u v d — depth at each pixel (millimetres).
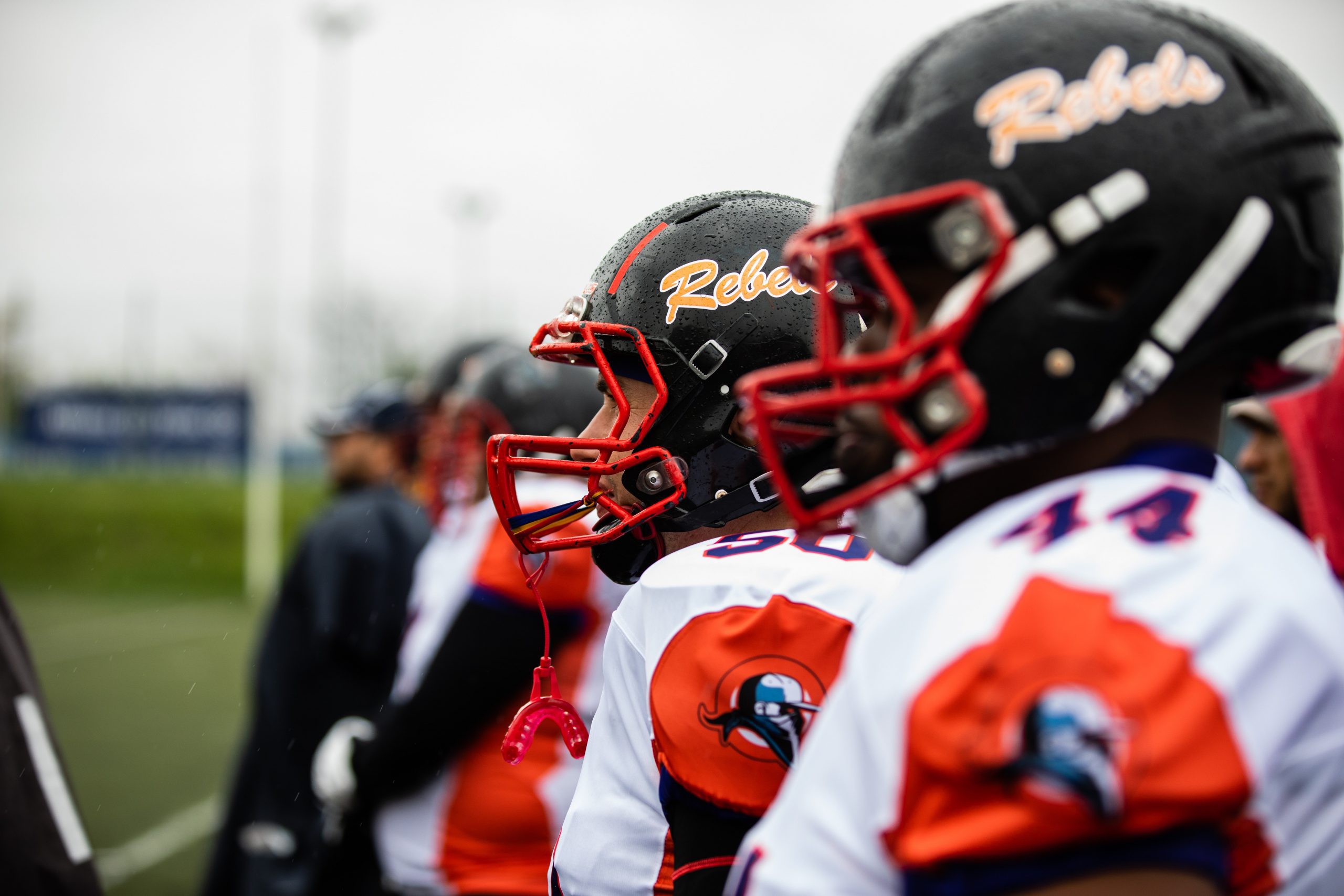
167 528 17406
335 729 2777
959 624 673
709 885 1010
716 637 1055
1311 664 662
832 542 1150
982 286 727
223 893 3098
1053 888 608
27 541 16625
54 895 1371
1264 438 1972
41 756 1416
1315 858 678
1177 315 765
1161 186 761
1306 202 816
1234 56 824
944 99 806
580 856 1215
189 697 8461
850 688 715
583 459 1340
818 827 699
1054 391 762
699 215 1340
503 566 2141
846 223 768
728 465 1274
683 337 1267
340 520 3027
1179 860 598
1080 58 787
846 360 758
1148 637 627
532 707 1287
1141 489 730
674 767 1042
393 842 2277
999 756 617
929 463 727
